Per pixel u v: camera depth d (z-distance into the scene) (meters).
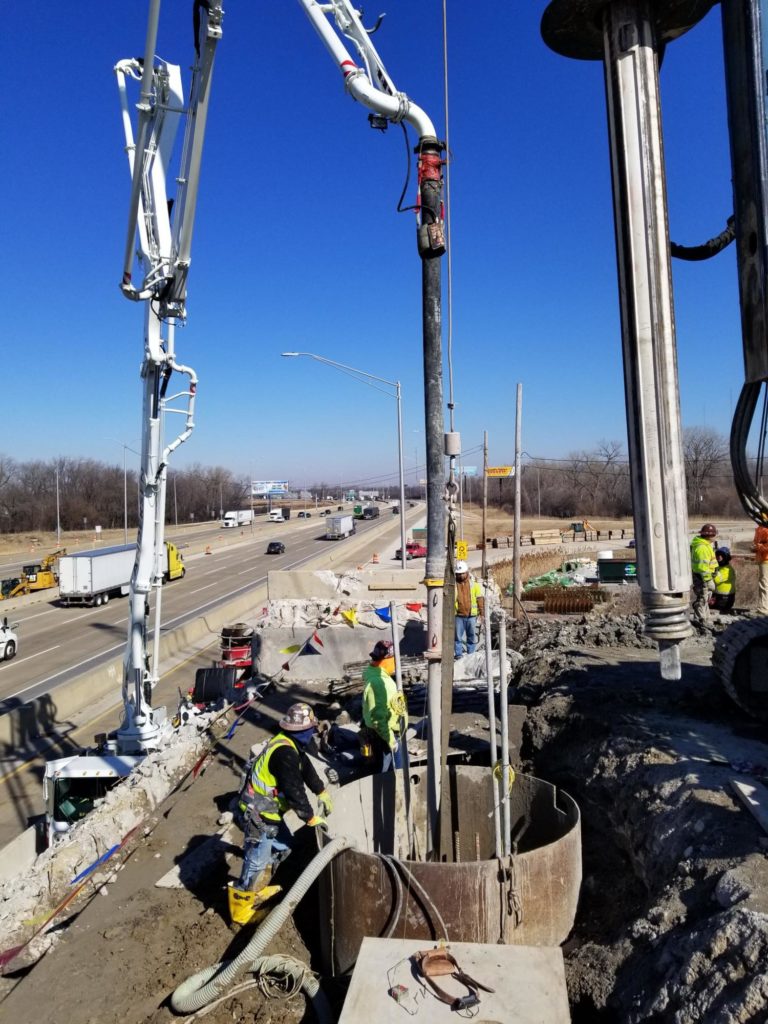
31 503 103.12
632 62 4.42
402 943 4.05
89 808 11.03
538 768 7.93
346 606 14.23
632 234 4.39
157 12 8.37
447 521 5.41
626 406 4.52
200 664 26.20
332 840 5.23
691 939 4.04
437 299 5.29
